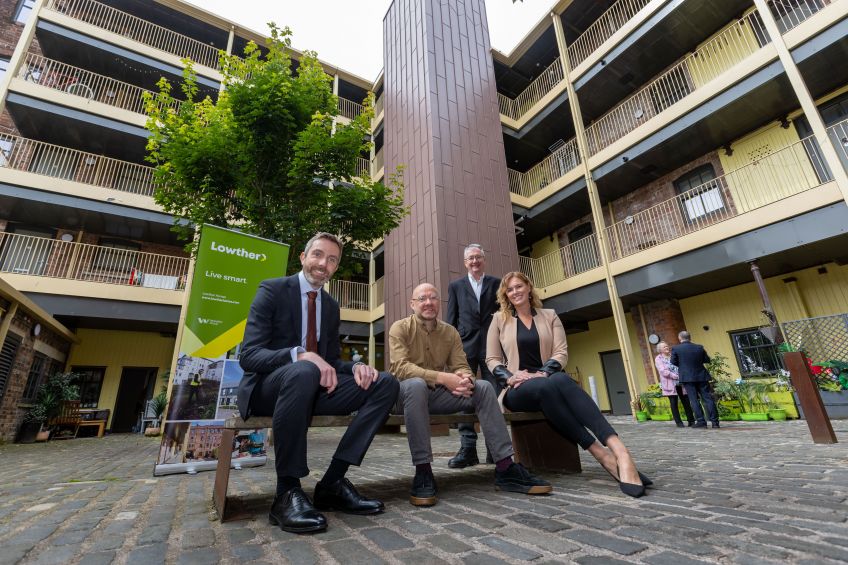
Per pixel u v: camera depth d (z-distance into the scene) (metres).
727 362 9.37
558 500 1.81
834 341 6.87
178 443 3.53
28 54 12.05
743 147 9.28
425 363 2.42
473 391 2.18
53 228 11.86
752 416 7.17
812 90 8.23
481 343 3.39
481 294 3.47
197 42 14.41
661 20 9.61
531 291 2.72
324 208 6.50
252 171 6.29
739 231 7.45
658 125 9.33
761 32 9.15
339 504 1.79
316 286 2.11
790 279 8.52
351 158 6.50
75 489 2.68
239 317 4.03
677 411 6.65
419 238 9.75
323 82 6.97
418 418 1.95
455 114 10.72
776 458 2.86
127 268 12.56
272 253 4.35
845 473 2.18
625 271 9.24
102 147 12.38
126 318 10.01
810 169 8.19
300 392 1.64
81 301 9.71
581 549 1.18
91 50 12.11
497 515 1.60
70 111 10.90
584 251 12.50
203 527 1.61
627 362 8.98
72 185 10.43
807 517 1.40
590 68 11.09
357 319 13.48
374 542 1.34
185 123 6.41
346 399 1.84
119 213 10.77
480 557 1.15
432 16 11.38
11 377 8.23
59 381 9.91
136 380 12.80
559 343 2.53
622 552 1.13
